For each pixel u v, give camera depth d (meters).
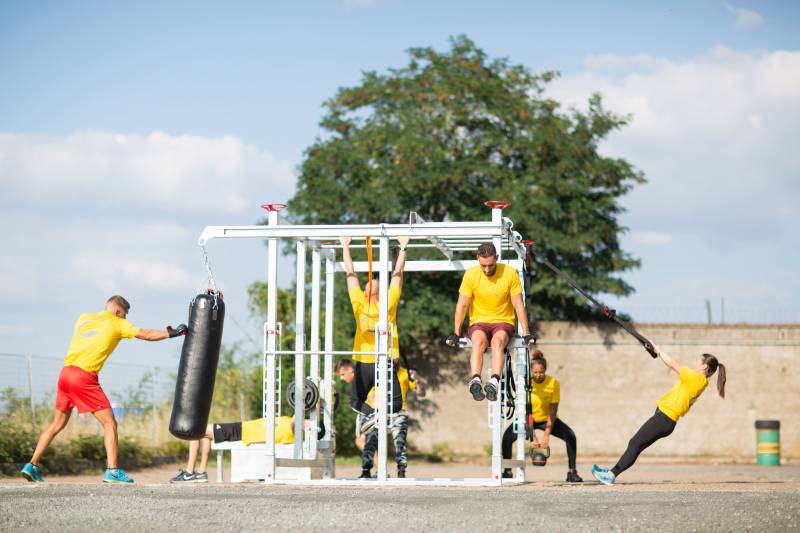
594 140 38.72
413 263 15.21
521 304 12.73
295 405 13.97
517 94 39.44
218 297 13.12
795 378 34.94
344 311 33.72
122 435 22.75
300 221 36.41
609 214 38.44
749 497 10.05
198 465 24.86
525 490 11.41
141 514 8.46
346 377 15.09
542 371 15.20
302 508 8.88
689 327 35.31
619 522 7.86
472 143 37.03
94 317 13.29
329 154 36.78
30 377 19.45
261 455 14.63
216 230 13.20
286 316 34.59
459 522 7.85
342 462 28.92
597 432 35.28
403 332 34.31
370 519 8.05
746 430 34.88
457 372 35.53
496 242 13.18
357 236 13.08
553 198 36.75
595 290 36.94
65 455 19.61
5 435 18.20
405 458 13.52
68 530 7.55
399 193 35.47
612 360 35.44
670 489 11.62
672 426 13.01
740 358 35.16
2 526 7.76
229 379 30.86
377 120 37.72
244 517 8.23
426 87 38.28
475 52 39.25
